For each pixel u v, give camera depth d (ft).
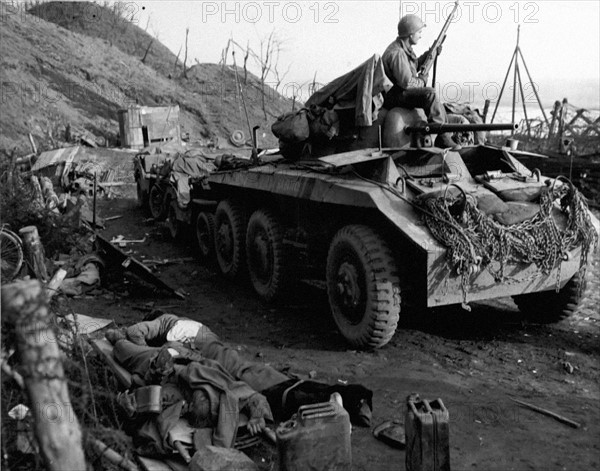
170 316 19.92
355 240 22.98
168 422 15.23
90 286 30.53
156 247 41.96
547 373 21.16
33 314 10.55
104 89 115.55
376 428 16.81
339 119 28.27
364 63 26.30
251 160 34.06
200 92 136.36
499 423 17.42
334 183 24.44
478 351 23.15
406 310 27.89
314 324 26.58
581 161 49.62
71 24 155.12
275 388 17.39
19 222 33.65
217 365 17.21
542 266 22.84
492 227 22.03
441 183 24.14
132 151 76.48
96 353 19.03
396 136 26.66
